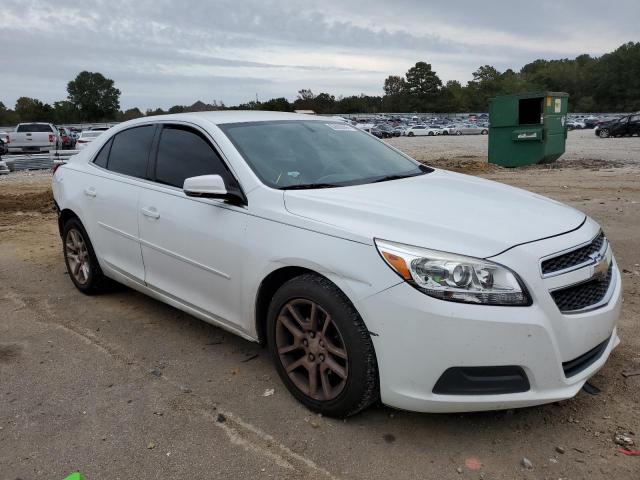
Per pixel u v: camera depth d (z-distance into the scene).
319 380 3.22
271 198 3.44
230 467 2.82
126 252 4.56
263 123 4.19
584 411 3.21
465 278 2.70
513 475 2.71
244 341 4.27
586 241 3.05
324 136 4.31
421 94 149.38
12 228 8.78
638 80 140.88
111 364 3.94
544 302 2.74
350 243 2.96
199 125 4.11
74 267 5.41
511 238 2.86
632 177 13.72
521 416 3.18
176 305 4.21
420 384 2.78
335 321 2.98
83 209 4.98
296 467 2.81
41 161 21.61
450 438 3.00
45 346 4.25
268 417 3.24
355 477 2.73
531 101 17.48
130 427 3.18
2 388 3.64
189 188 3.56
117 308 5.01
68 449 3.00
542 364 2.74
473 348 2.68
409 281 2.75
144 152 4.50
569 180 13.45
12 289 5.62
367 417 3.21
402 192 3.50
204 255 3.77
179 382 3.67
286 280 3.44
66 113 108.44
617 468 2.74
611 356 3.83
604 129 39.94
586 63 167.38
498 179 14.17
